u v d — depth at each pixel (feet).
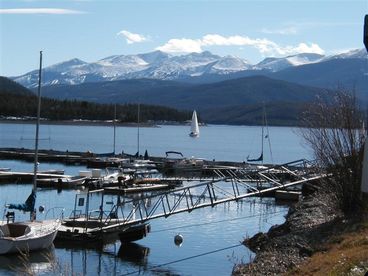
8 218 134.00
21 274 106.11
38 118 161.17
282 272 91.86
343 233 102.63
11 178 262.47
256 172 186.70
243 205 199.21
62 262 116.26
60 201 205.67
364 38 35.06
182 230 154.20
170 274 111.14
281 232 130.62
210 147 622.13
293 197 208.13
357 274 66.95
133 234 135.03
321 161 118.93
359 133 113.09
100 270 113.50
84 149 523.29
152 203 199.72
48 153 407.44
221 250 129.39
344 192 113.39
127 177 253.44
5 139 641.81
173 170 315.37
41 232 126.11
